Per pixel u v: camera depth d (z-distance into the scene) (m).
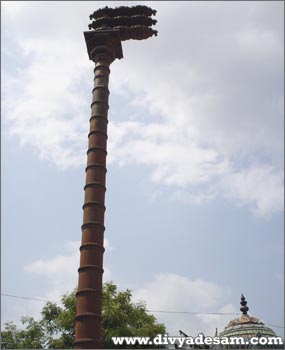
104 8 31.12
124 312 30.05
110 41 29.69
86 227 24.06
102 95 28.20
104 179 25.73
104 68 29.20
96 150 26.20
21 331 31.28
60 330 29.58
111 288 31.33
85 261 23.20
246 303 35.91
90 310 21.98
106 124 27.55
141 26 29.92
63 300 30.55
